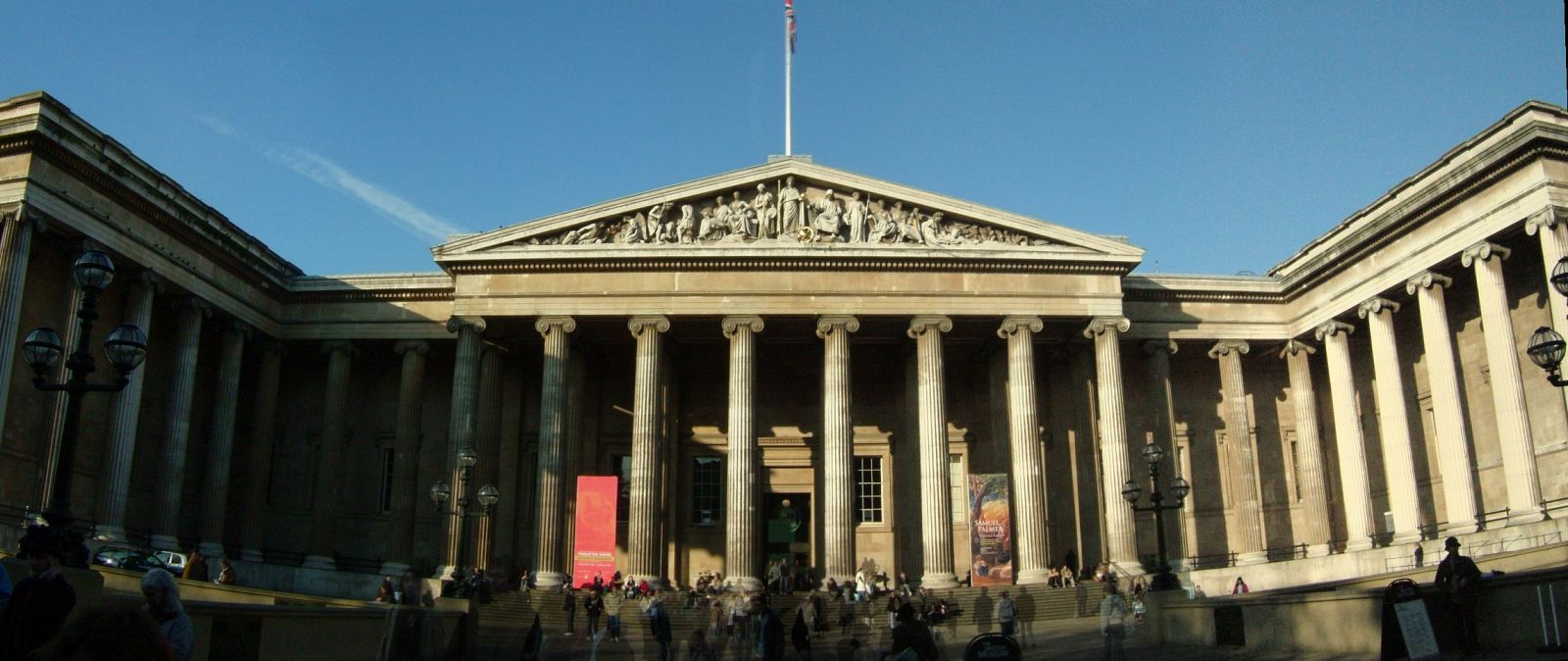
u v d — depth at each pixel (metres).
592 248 57.12
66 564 21.78
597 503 54.84
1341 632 27.83
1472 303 55.44
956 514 64.69
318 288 63.09
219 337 59.53
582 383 62.16
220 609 24.61
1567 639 23.69
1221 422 66.62
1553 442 49.75
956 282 57.97
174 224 54.06
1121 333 61.00
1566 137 47.00
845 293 57.56
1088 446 61.34
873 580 56.25
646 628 50.47
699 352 67.38
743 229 58.03
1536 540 45.56
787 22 63.88
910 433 62.09
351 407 66.31
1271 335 64.31
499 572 57.72
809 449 66.12
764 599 31.31
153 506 54.47
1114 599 32.59
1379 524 61.53
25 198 45.38
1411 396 59.72
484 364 59.75
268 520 63.78
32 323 48.03
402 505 60.25
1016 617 42.91
